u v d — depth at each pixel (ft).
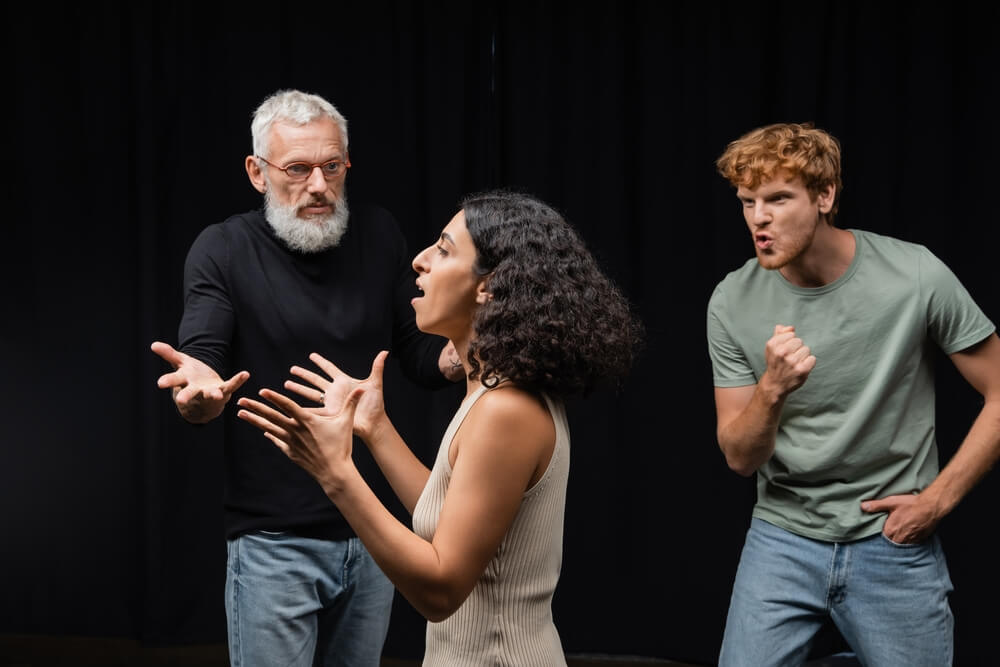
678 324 12.27
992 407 7.02
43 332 12.71
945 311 6.93
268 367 7.41
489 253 5.27
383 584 7.68
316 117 7.40
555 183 12.40
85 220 12.65
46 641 12.68
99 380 12.73
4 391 12.75
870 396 6.97
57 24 12.53
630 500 12.40
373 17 12.39
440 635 5.30
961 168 11.82
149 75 12.39
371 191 12.49
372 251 7.82
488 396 5.07
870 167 11.96
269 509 7.25
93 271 12.69
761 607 7.27
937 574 7.10
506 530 5.03
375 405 6.03
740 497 12.24
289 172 7.33
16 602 12.79
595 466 12.43
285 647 7.27
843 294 7.02
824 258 7.00
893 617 7.04
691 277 12.25
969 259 11.83
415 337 8.02
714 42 12.07
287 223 7.38
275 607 7.23
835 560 7.13
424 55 12.33
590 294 5.27
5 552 12.79
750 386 7.48
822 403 7.09
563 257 5.29
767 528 7.41
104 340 12.70
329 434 4.90
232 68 12.45
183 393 6.23
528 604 5.22
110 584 12.78
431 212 12.37
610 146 12.30
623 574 12.44
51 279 12.69
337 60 12.44
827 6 11.90
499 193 5.54
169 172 12.54
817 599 7.22
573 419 12.42
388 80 12.41
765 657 7.21
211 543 12.61
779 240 6.72
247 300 7.38
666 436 12.33
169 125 12.50
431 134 12.34
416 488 6.03
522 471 4.99
